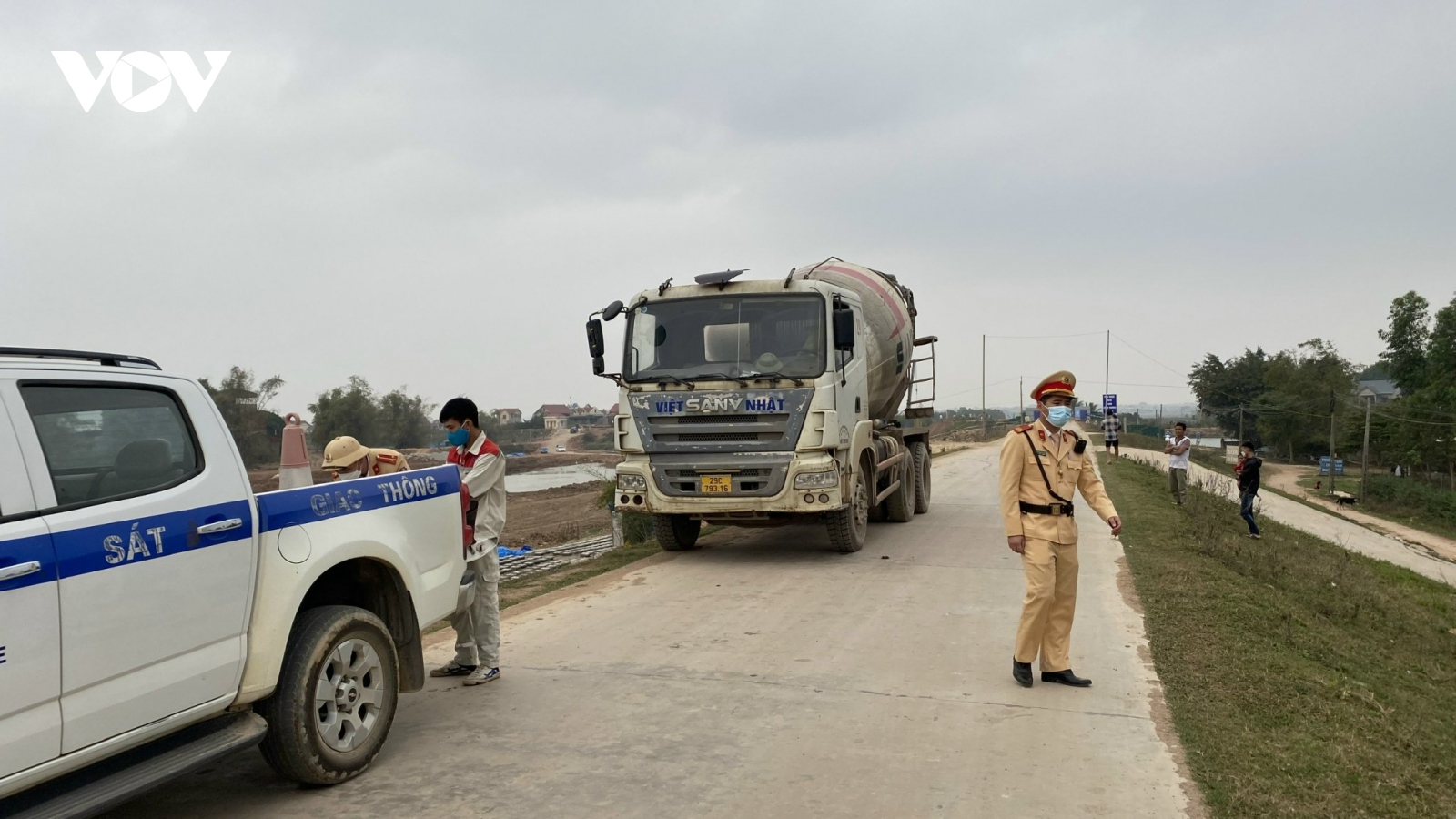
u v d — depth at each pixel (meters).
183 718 3.77
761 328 10.49
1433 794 4.65
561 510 33.47
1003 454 6.17
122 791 3.47
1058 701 5.78
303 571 4.31
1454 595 20.06
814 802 4.32
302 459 5.04
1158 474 28.47
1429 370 67.38
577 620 8.12
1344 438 74.25
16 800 3.33
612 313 10.74
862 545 11.88
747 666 6.59
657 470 10.56
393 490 5.03
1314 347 96.31
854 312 11.55
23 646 3.17
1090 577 9.81
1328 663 7.80
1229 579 10.37
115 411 3.70
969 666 6.57
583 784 4.54
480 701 5.86
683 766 4.76
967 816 4.16
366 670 4.71
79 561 3.37
